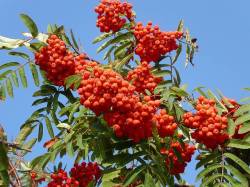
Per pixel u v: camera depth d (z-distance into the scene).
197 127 1.07
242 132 1.06
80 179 1.09
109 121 1.02
